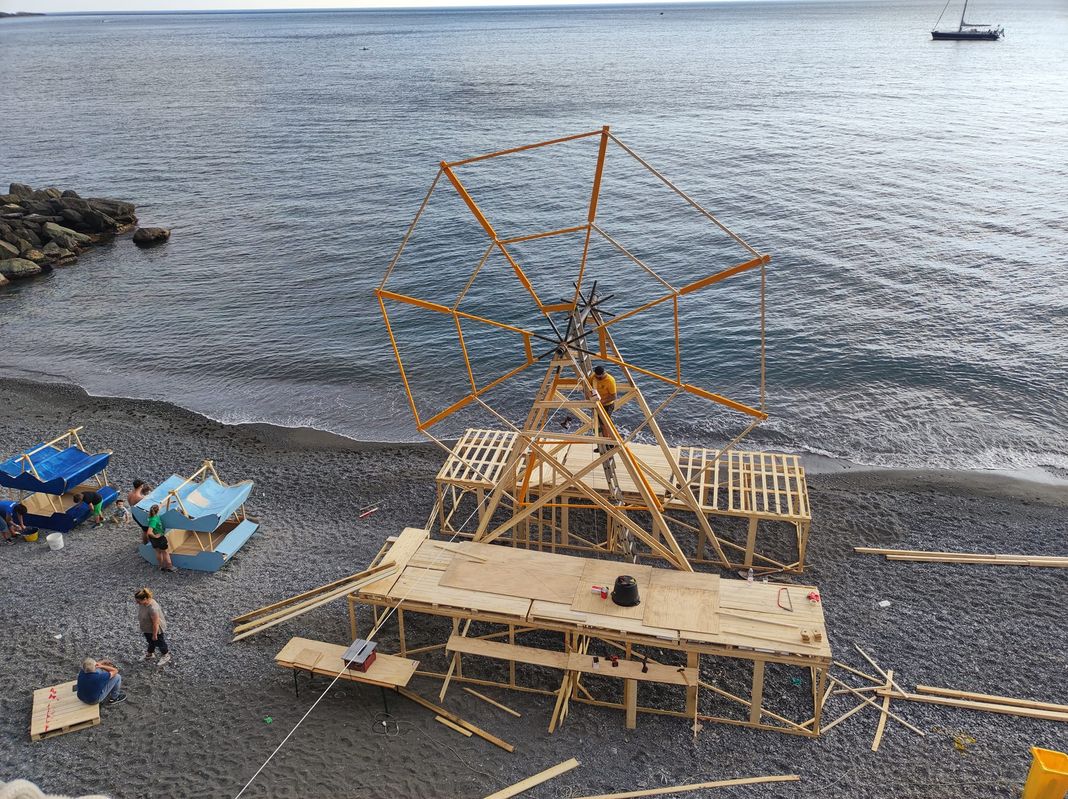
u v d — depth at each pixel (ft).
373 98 419.13
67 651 55.01
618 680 52.75
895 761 46.14
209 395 108.58
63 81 546.26
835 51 629.10
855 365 109.60
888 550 67.21
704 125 302.25
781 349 115.96
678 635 46.93
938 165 220.02
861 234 163.32
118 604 60.49
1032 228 161.17
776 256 153.79
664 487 63.41
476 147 276.82
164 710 49.80
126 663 53.93
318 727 48.34
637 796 43.57
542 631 57.47
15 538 69.82
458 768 45.34
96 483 79.92
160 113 382.22
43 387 111.45
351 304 141.28
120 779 44.68
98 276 161.79
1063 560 64.90
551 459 56.70
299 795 43.45
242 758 46.03
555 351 58.54
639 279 149.38
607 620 48.39
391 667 49.11
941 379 104.73
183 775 44.91
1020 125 275.18
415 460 87.30
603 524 72.08
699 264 154.10
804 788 44.27
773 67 517.14
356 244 175.32
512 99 397.19
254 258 169.48
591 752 46.62
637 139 279.49
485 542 58.13
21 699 50.62
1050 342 112.88
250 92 460.96
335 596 52.75
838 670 53.83
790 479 79.61
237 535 68.03
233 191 228.22
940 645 55.88
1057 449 88.53
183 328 132.98
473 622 58.08
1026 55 546.26
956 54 569.23
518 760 45.96
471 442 75.05
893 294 132.46
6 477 69.67
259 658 54.44
